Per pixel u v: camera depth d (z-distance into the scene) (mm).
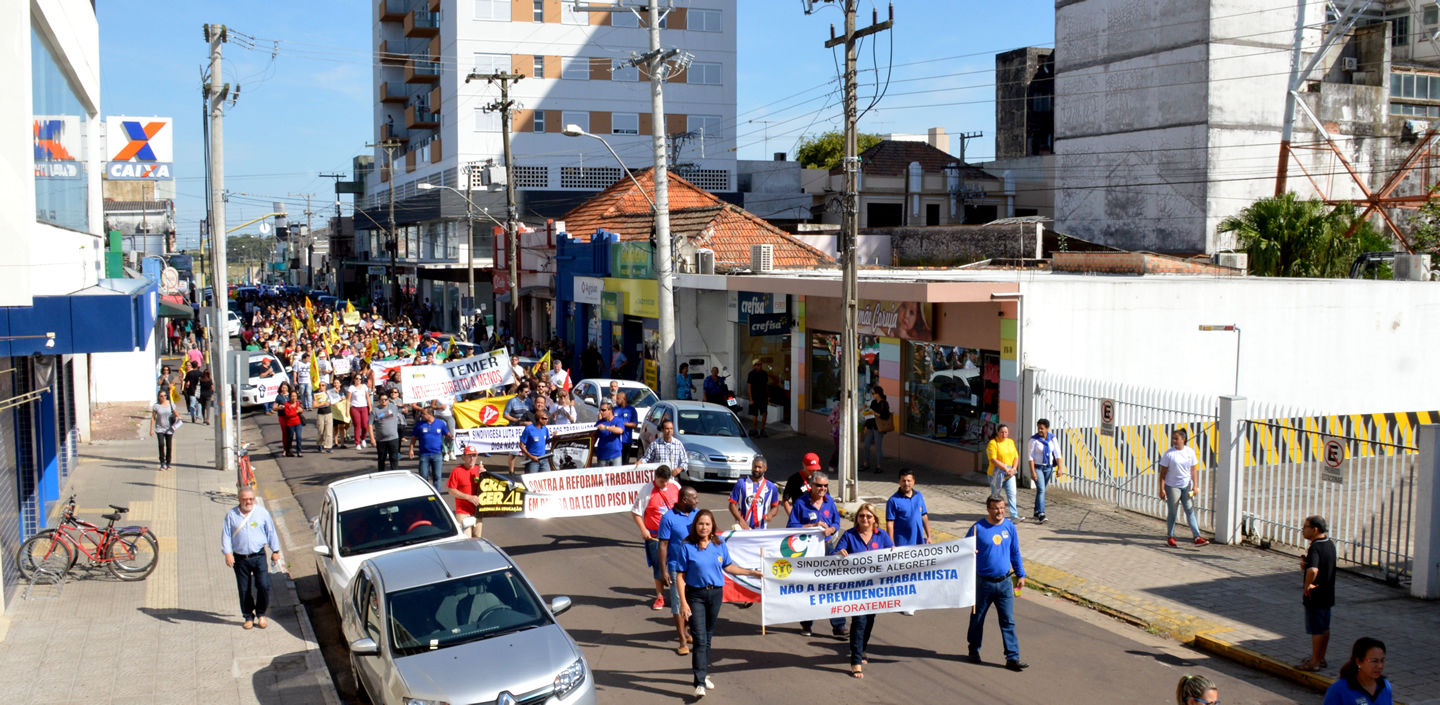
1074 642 11422
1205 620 11867
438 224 69125
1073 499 18172
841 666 10664
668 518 10766
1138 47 46344
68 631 12281
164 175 48938
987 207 60969
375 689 9406
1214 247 43688
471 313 54281
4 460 13977
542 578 13875
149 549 14703
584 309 38531
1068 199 50219
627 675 10406
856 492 18656
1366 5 41531
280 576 14945
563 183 66625
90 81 18953
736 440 20297
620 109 67375
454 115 65812
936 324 21297
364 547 12234
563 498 15258
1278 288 20984
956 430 21156
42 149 14867
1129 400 17391
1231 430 15117
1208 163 43406
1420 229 37250
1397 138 47000
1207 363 20562
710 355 29688
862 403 23953
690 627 9852
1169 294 20125
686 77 68312
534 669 8773
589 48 66562
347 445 26516
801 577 10484
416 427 19297
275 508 19531
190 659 11344
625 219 40125
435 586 9797
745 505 12773
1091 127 48906
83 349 13609
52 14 15055
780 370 27656
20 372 15727
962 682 10172
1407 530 12922
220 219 22562
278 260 174750
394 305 65188
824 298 24969
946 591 10727
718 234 32312
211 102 22125
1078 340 19516
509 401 23109
